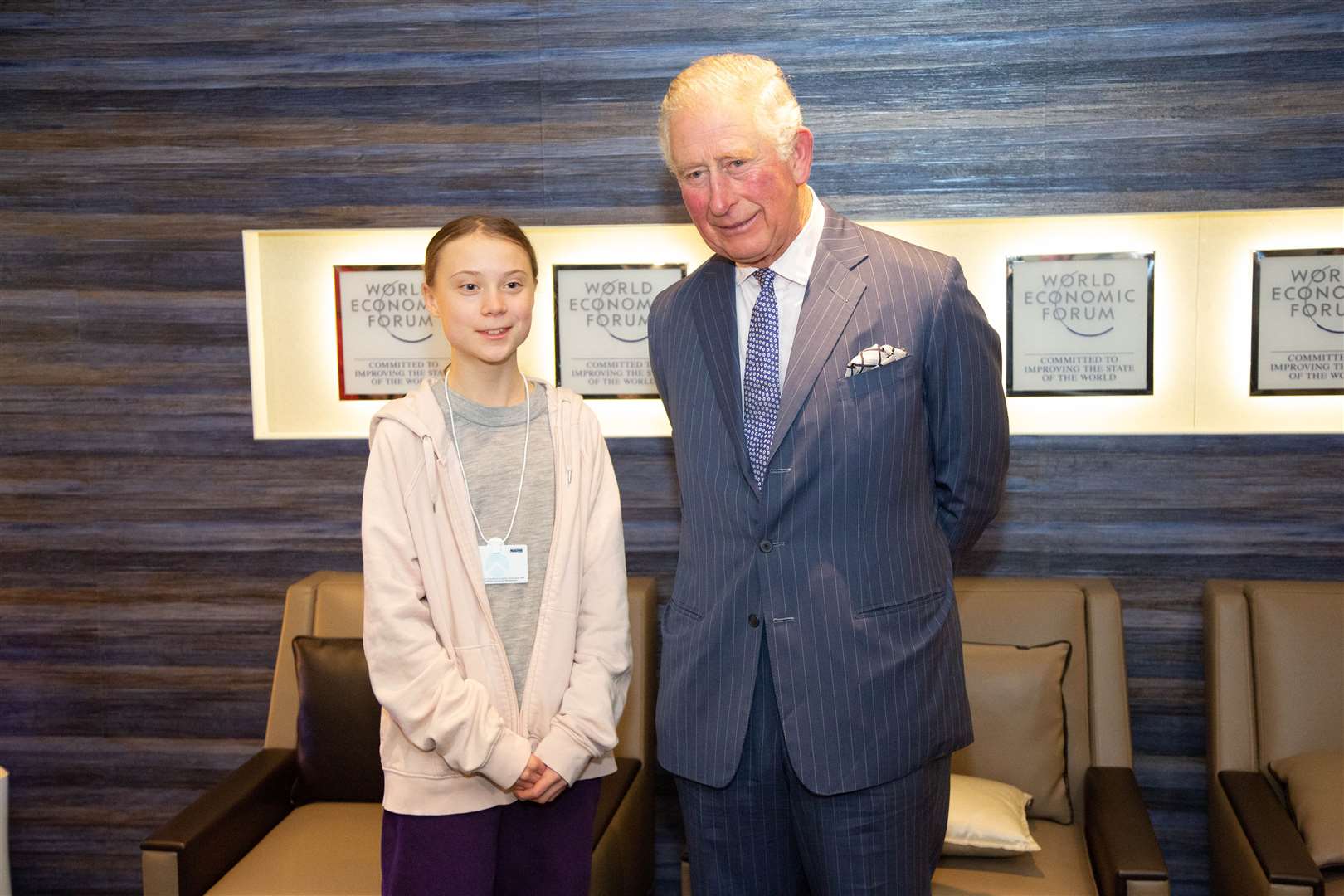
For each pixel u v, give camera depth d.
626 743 2.51
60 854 2.86
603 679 1.73
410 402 1.74
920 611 1.64
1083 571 2.60
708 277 1.79
